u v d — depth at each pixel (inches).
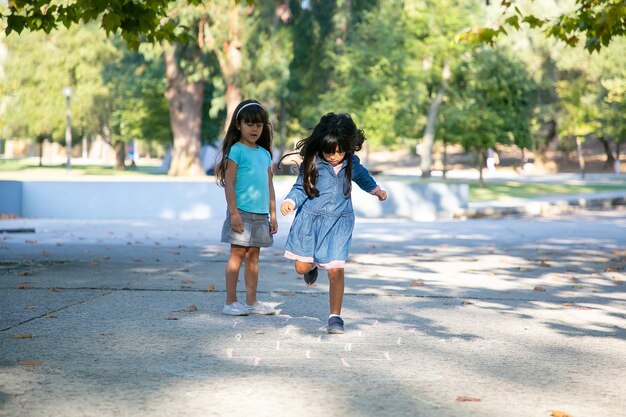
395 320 328.8
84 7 495.5
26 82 3159.5
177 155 2277.3
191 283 434.9
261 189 337.4
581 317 343.6
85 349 264.4
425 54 1916.8
